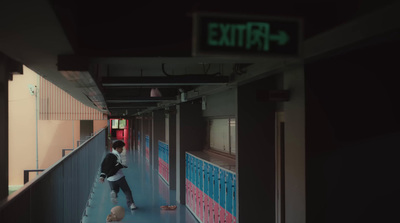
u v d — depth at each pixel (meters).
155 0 2.63
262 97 3.40
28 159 17.22
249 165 4.94
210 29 1.97
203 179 6.85
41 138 17.50
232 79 4.81
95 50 2.62
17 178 17.05
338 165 3.18
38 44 2.33
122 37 2.62
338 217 3.17
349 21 2.24
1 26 1.93
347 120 3.21
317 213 3.15
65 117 17.56
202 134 8.92
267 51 2.03
